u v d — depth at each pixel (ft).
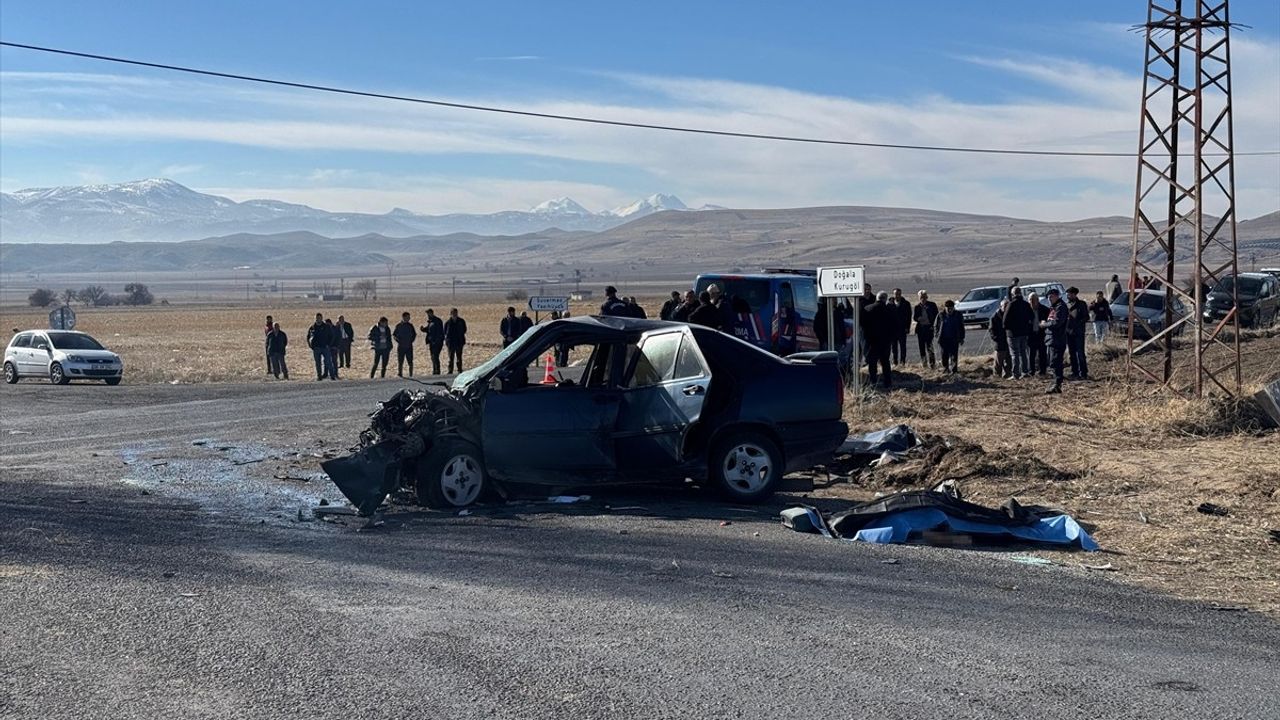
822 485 40.91
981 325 138.92
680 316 65.21
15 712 16.53
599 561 27.37
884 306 70.13
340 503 36.06
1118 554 29.91
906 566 27.48
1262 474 40.98
